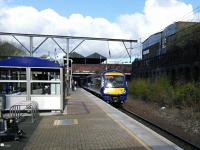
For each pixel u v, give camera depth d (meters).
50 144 10.70
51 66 18.75
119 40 45.00
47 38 43.66
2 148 10.09
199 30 57.56
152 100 40.53
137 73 88.50
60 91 19.09
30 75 18.67
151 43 93.50
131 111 31.34
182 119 24.34
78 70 95.06
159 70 71.25
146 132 12.91
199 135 17.72
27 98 18.66
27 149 10.00
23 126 14.41
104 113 19.55
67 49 44.94
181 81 41.44
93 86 49.16
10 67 18.38
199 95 30.81
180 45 64.62
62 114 18.70
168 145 10.57
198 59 53.53
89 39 44.66
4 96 18.44
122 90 37.00
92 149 10.06
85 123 15.30
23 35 42.50
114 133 12.69
